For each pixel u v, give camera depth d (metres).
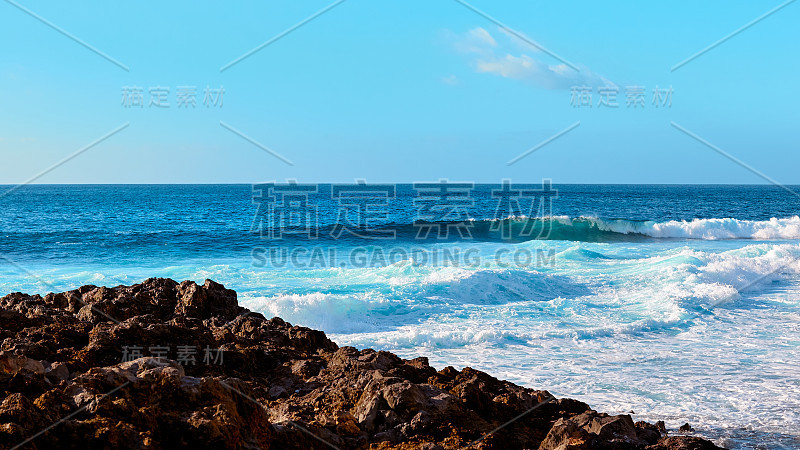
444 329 14.95
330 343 8.95
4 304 8.76
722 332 15.05
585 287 20.45
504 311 16.92
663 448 6.46
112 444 4.68
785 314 17.05
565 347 13.59
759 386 10.66
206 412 5.24
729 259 25.20
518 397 7.30
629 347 13.59
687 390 10.41
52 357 6.56
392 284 19.56
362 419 6.30
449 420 6.40
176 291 9.57
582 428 6.47
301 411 6.28
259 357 7.72
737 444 8.08
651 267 24.30
